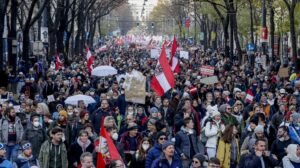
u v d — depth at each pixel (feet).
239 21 225.15
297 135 52.65
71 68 143.64
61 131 45.75
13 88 110.22
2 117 55.98
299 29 181.27
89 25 313.53
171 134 64.69
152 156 42.80
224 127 51.24
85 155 37.14
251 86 102.89
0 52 108.06
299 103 74.43
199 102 73.31
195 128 57.57
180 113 57.77
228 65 161.68
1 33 107.24
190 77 110.11
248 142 48.75
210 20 308.60
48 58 166.09
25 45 134.62
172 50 101.24
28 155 43.75
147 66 144.46
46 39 149.59
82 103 65.05
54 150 45.68
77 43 229.86
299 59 132.98
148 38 413.80
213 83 87.71
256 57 186.09
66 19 176.65
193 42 381.40
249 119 58.13
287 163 42.60
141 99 67.97
